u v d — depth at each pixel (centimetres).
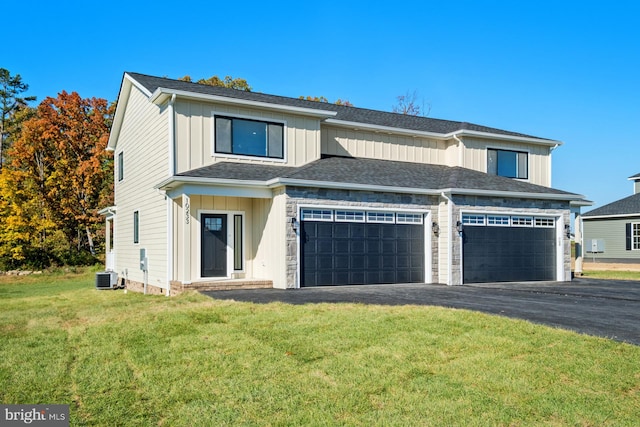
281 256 1316
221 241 1434
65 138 3073
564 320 800
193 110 1435
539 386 503
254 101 1499
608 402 461
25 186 2898
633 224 2853
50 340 725
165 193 1434
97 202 3089
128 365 595
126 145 1906
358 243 1434
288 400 479
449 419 434
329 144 1792
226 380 534
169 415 454
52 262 2803
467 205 1551
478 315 816
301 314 841
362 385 512
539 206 1686
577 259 2031
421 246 1542
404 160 1950
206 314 848
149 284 1590
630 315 853
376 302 1015
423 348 628
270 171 1464
